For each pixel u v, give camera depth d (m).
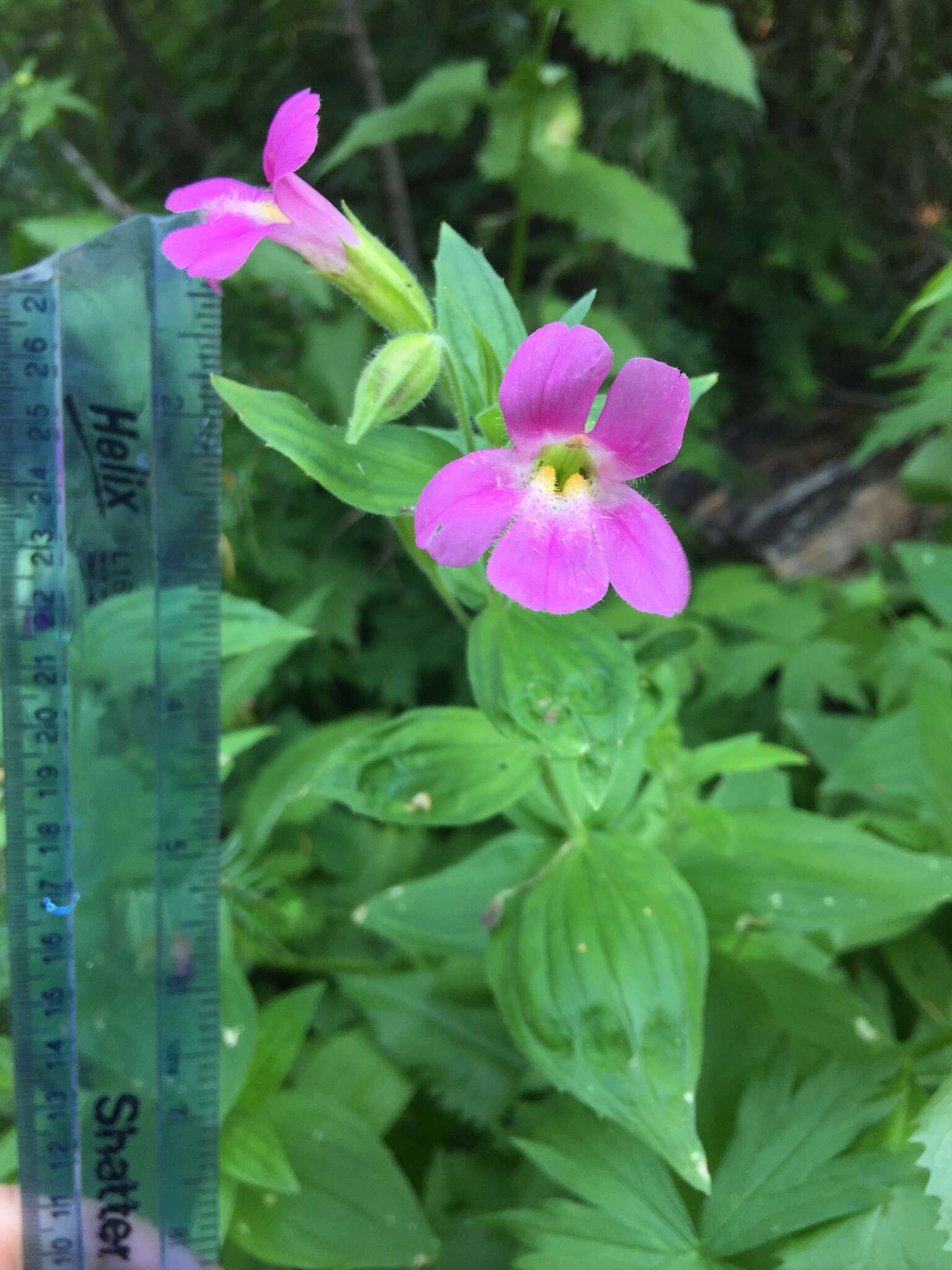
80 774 0.21
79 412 0.21
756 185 0.51
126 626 0.21
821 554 0.56
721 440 0.60
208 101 0.54
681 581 0.19
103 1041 0.22
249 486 0.43
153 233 0.21
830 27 0.49
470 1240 0.26
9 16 0.55
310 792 0.24
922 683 0.30
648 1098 0.22
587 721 0.20
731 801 0.34
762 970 0.29
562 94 0.40
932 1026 0.30
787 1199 0.22
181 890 0.22
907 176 0.53
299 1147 0.26
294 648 0.47
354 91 0.54
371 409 0.20
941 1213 0.21
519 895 0.25
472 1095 0.29
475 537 0.19
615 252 0.49
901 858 0.27
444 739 0.24
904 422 0.37
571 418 0.19
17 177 0.53
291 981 0.37
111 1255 0.21
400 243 0.52
